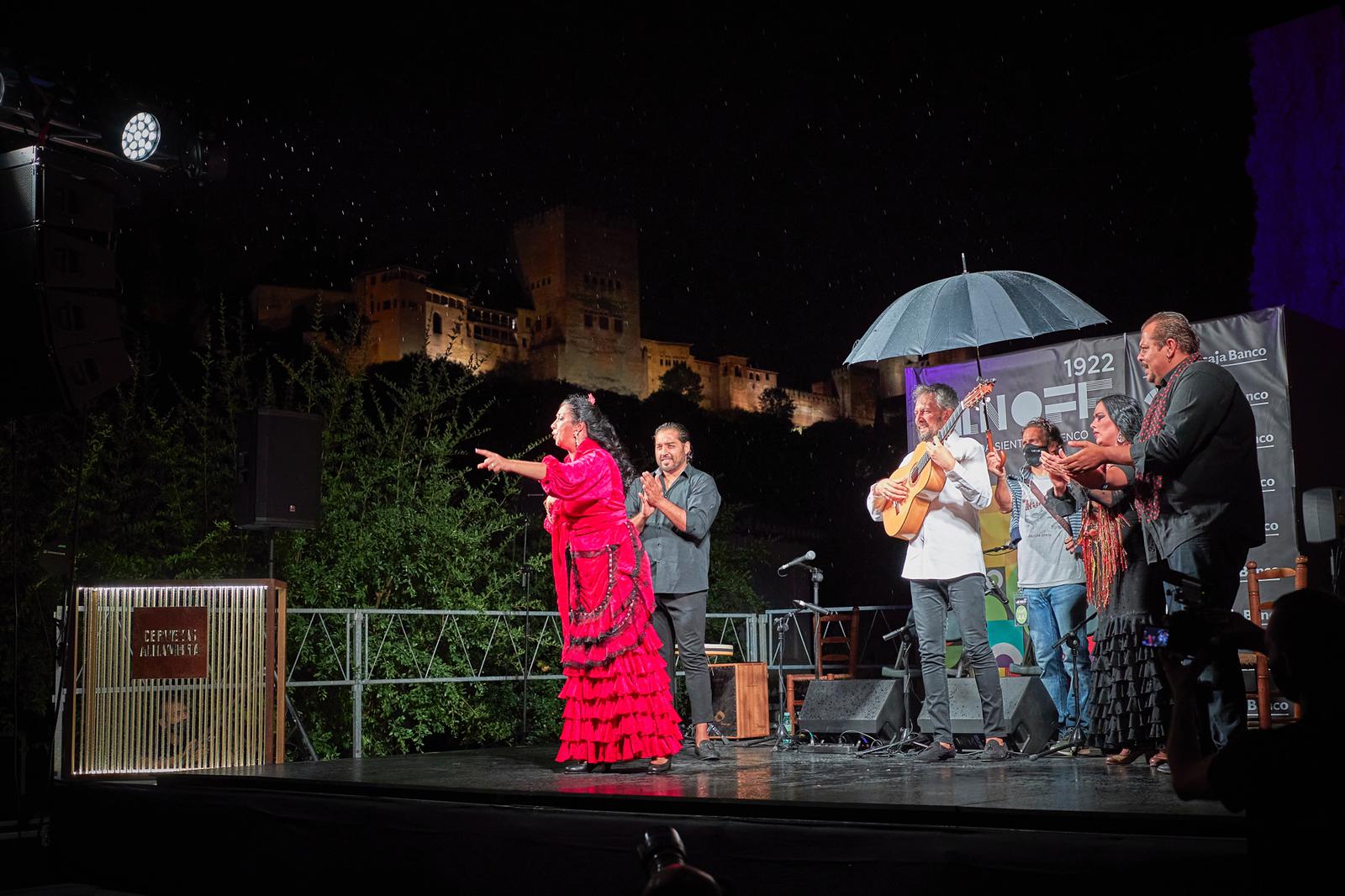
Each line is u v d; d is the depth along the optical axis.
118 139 5.45
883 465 39.94
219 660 5.31
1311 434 6.49
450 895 3.79
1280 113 9.91
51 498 7.96
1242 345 6.58
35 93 5.07
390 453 8.53
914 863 2.95
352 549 7.73
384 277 62.16
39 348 4.89
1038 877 2.76
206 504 8.00
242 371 8.73
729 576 10.84
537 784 3.97
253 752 5.29
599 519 4.50
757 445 38.53
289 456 6.41
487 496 8.66
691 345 72.38
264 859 4.31
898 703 5.66
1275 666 1.84
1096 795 3.20
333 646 7.28
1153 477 3.73
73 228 5.02
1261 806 1.79
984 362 7.58
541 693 8.55
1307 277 9.85
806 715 5.83
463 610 7.62
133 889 4.72
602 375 68.12
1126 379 7.03
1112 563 4.10
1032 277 6.17
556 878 3.56
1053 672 6.02
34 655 7.34
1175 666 1.92
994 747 4.68
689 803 3.39
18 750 6.25
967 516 4.77
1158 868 2.60
